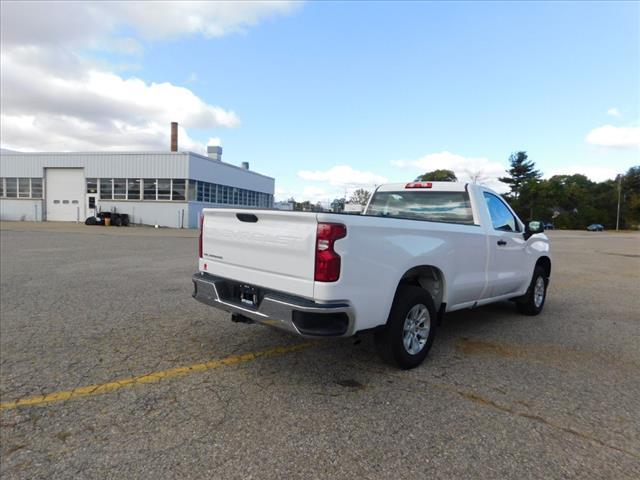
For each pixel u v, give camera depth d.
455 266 4.70
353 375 4.05
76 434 2.92
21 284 8.11
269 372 4.08
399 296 4.06
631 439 3.02
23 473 2.48
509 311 7.02
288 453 2.74
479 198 5.46
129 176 34.97
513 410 3.41
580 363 4.52
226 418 3.18
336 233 3.38
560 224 82.94
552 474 2.58
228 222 4.27
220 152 42.69
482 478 2.53
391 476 2.52
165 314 6.07
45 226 30.14
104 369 4.05
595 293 8.94
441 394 3.67
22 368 4.04
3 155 37.34
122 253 13.88
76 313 6.03
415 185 5.98
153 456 2.68
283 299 3.54
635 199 82.94
